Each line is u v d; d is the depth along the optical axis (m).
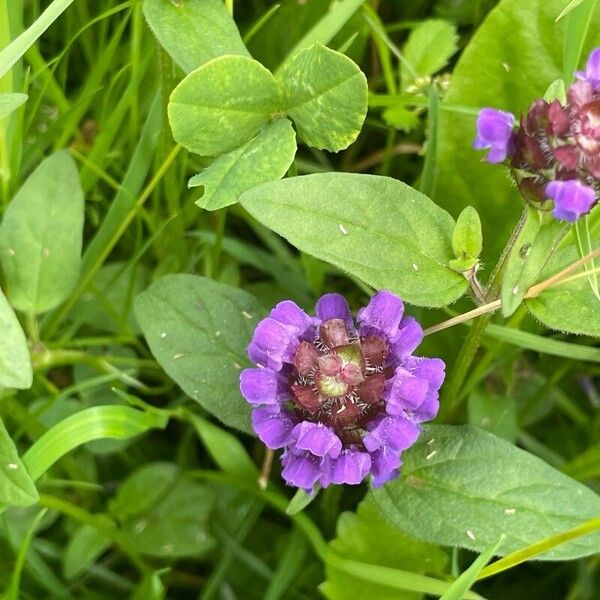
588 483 0.22
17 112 0.21
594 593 0.22
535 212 0.16
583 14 0.19
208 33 0.18
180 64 0.18
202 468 0.23
